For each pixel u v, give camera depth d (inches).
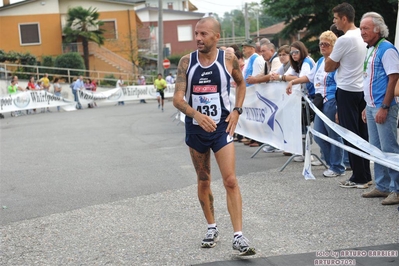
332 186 261.6
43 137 541.6
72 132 576.4
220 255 175.2
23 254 186.2
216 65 174.1
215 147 175.8
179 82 176.1
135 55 1732.3
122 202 252.5
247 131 376.8
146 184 289.4
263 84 334.3
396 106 220.1
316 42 1011.9
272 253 174.9
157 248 185.5
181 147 424.5
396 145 223.5
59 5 1699.1
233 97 399.9
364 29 221.6
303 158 331.6
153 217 224.7
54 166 361.4
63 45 1641.2
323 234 191.6
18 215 237.0
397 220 203.2
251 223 209.2
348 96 250.7
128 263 172.6
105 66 1697.8
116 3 1733.5
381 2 900.0
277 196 248.7
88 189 283.6
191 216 223.1
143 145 446.9
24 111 1001.5
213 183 282.4
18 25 1660.9
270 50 370.3
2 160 399.2
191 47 2375.7
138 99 1216.2
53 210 243.3
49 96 992.9
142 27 1982.0
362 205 225.8
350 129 252.2
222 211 227.8
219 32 174.1
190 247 184.5
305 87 294.0
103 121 698.2
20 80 1347.2
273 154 364.8
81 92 1071.0
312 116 323.0
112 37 1744.6
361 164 253.1
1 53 1446.9
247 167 322.3
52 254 185.0
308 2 957.8
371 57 223.8
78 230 211.6
